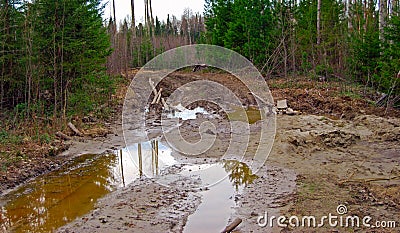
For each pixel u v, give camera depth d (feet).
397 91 40.19
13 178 22.65
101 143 31.91
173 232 15.97
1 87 36.47
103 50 44.98
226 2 76.79
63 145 30.04
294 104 46.11
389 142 29.48
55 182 22.75
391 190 18.99
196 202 19.11
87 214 17.97
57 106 38.47
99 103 45.19
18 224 17.12
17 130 31.07
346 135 30.09
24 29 34.96
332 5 64.85
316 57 63.77
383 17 49.01
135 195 20.24
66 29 37.27
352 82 52.95
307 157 26.16
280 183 21.21
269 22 66.95
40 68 36.32
